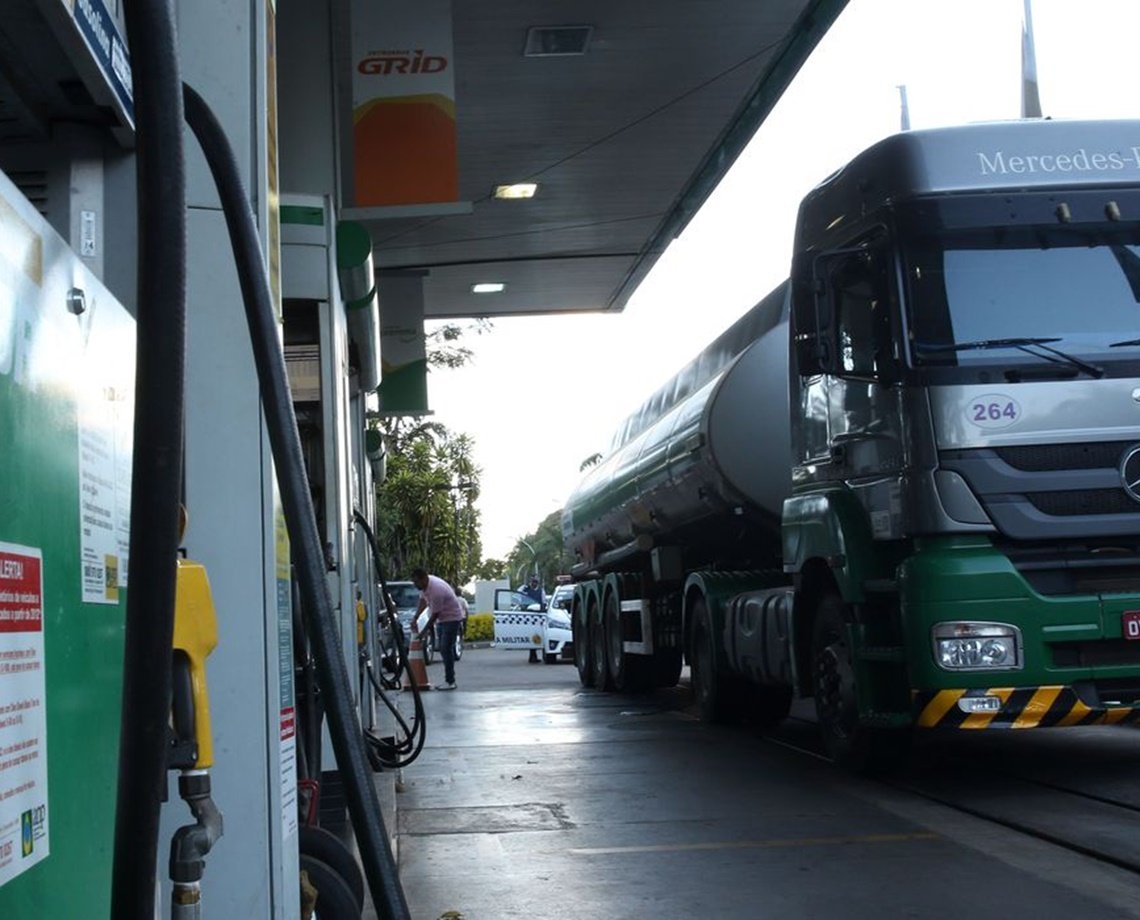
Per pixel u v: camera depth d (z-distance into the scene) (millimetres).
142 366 1530
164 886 3307
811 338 8828
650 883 6602
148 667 1533
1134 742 11102
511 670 28016
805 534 9891
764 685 12469
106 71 2648
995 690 8148
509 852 7473
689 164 16562
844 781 9555
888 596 9055
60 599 1839
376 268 19859
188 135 3486
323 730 6352
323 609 2070
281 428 2072
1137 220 8672
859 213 9109
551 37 12742
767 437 12297
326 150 10445
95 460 2057
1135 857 6629
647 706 16531
